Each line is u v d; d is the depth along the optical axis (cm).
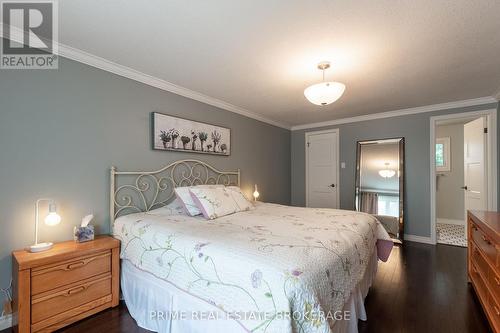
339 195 461
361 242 180
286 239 155
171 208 252
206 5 149
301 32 178
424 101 346
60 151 199
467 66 232
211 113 335
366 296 212
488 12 154
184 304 151
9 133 175
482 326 175
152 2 147
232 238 156
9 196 174
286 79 265
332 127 470
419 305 202
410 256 321
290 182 517
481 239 196
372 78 261
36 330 158
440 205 527
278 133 480
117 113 236
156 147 264
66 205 202
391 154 407
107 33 180
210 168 332
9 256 173
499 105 323
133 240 194
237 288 123
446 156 520
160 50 205
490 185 332
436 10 152
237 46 198
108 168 229
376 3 147
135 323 181
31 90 185
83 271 181
